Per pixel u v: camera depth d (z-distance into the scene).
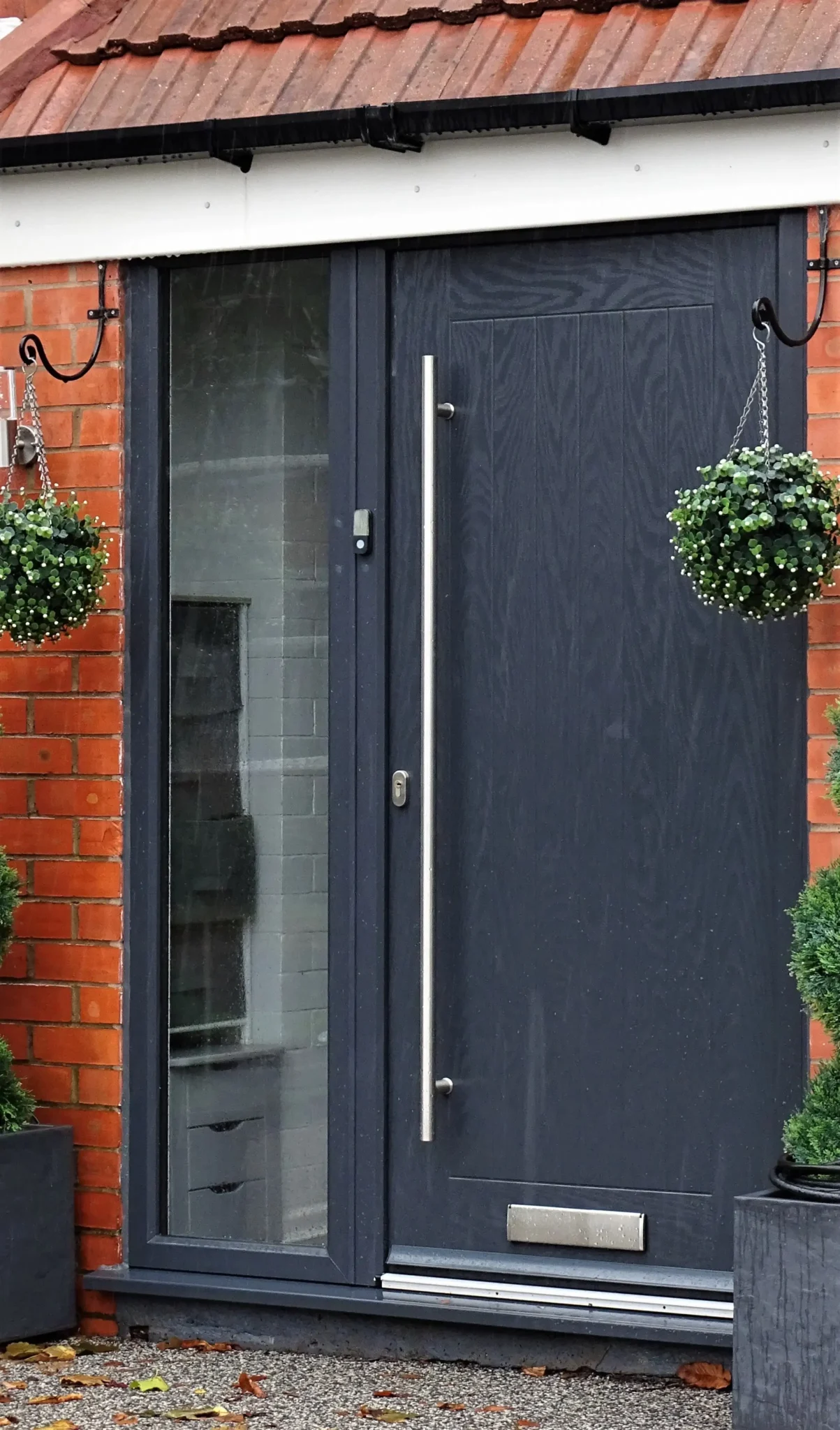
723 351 5.47
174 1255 5.98
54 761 6.12
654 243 5.54
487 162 5.61
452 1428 5.02
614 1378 5.45
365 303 5.81
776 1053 5.40
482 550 5.71
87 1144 6.07
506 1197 5.67
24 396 6.15
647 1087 5.53
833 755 4.91
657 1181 5.52
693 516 5.00
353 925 5.81
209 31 6.12
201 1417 5.13
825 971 4.76
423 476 5.66
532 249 5.66
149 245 5.99
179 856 6.08
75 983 6.09
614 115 5.36
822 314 5.28
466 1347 5.62
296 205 5.82
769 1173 5.21
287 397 5.97
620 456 5.59
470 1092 5.71
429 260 5.77
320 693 5.94
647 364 5.55
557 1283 5.59
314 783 5.94
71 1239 5.95
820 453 5.29
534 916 5.66
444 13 5.84
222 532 6.05
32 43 6.25
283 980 5.96
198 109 5.90
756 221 5.41
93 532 5.86
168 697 6.09
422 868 5.66
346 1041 5.82
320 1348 5.78
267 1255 5.88
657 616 5.54
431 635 5.65
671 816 5.52
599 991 5.59
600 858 5.59
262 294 5.99
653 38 5.53
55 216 6.11
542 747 5.65
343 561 5.84
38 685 6.14
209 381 6.06
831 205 5.28
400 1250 5.77
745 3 5.52
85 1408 5.23
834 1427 4.55
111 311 6.07
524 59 5.62
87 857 6.08
